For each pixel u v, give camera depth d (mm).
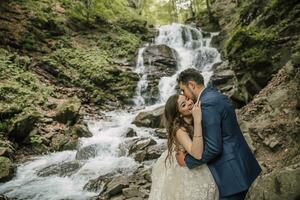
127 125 13414
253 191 3996
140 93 18031
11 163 9586
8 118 11773
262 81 10367
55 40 19047
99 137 12055
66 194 8039
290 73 8828
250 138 7629
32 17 18781
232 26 21234
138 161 9695
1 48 16250
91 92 16922
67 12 21172
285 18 10508
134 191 6980
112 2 26562
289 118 7477
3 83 13578
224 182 3064
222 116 3049
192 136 3260
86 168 9500
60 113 12852
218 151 2967
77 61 18062
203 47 22047
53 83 16469
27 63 16031
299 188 3668
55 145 11648
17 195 8109
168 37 23766
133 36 22859
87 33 21109
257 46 10664
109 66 18438
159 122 12977
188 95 3309
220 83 15383
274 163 6559
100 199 7199
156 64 19672
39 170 9719
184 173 3289
